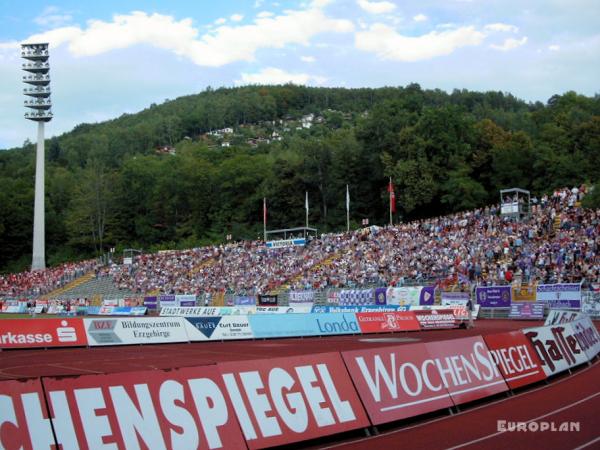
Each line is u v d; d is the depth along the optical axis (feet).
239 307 156.25
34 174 503.61
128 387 31.40
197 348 96.58
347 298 171.94
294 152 407.03
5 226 415.85
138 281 263.29
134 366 72.54
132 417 30.86
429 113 297.53
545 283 146.61
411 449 35.42
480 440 37.17
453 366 47.09
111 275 280.92
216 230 374.63
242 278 226.99
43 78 354.95
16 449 27.22
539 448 35.24
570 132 291.79
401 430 40.09
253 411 34.78
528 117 390.01
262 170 379.96
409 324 130.41
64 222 427.33
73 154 600.39
